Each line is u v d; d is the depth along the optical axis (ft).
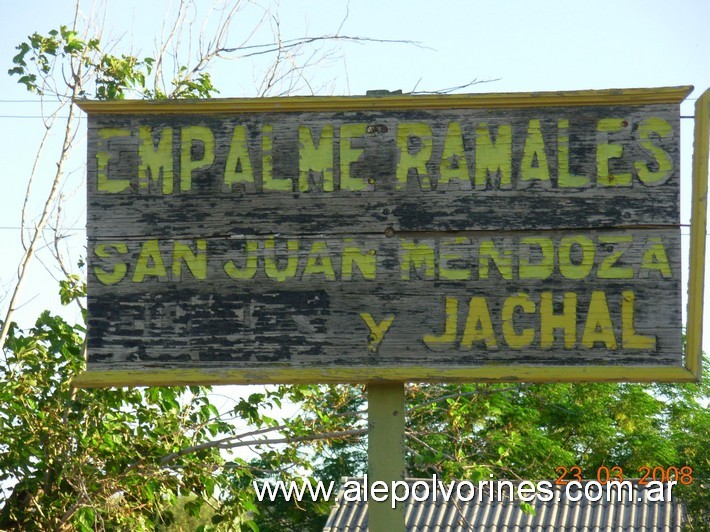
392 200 18.86
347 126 19.08
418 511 54.49
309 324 18.58
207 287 18.80
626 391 83.15
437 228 18.74
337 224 18.85
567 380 18.24
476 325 18.43
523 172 18.78
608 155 18.72
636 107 18.79
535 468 58.54
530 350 18.31
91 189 19.10
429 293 18.56
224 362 18.56
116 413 30.32
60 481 28.78
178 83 32.83
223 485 31.01
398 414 18.30
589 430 79.00
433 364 18.34
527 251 18.58
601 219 18.58
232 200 19.02
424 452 28.99
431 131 18.97
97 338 18.69
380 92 19.25
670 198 18.57
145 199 19.07
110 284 18.84
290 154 19.07
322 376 18.33
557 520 53.83
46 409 29.22
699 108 18.67
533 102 18.83
